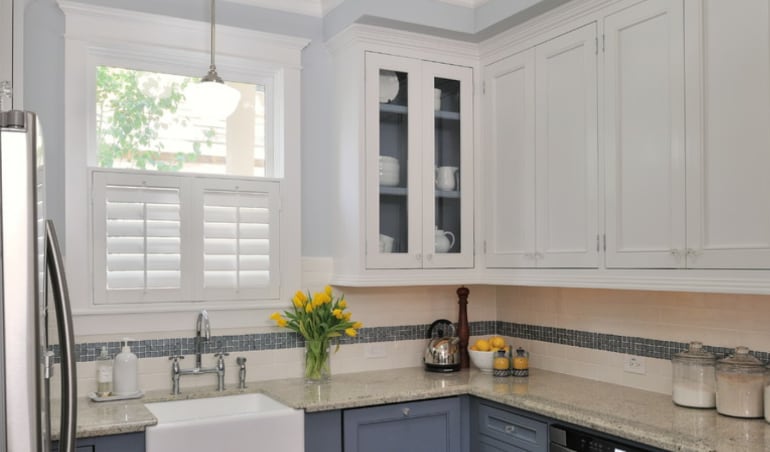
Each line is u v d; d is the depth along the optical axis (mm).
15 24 2738
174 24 3189
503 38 3396
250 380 3307
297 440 2791
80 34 3008
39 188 1203
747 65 2285
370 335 3607
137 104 3199
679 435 2270
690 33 2475
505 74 3400
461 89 3539
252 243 3320
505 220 3371
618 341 3213
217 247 3240
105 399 2859
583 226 2918
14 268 1130
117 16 3076
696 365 2678
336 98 3492
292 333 3406
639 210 2658
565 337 3516
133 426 2504
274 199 3377
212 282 3227
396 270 3338
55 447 2387
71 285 2955
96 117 3100
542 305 3668
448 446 3141
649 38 2643
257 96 3469
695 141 2441
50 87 2963
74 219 2971
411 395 3023
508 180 3359
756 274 2232
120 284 3045
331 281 3484
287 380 3334
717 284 2346
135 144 3188
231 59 3324
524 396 2924
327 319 3316
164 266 3125
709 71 2408
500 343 3564
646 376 3068
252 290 3312
